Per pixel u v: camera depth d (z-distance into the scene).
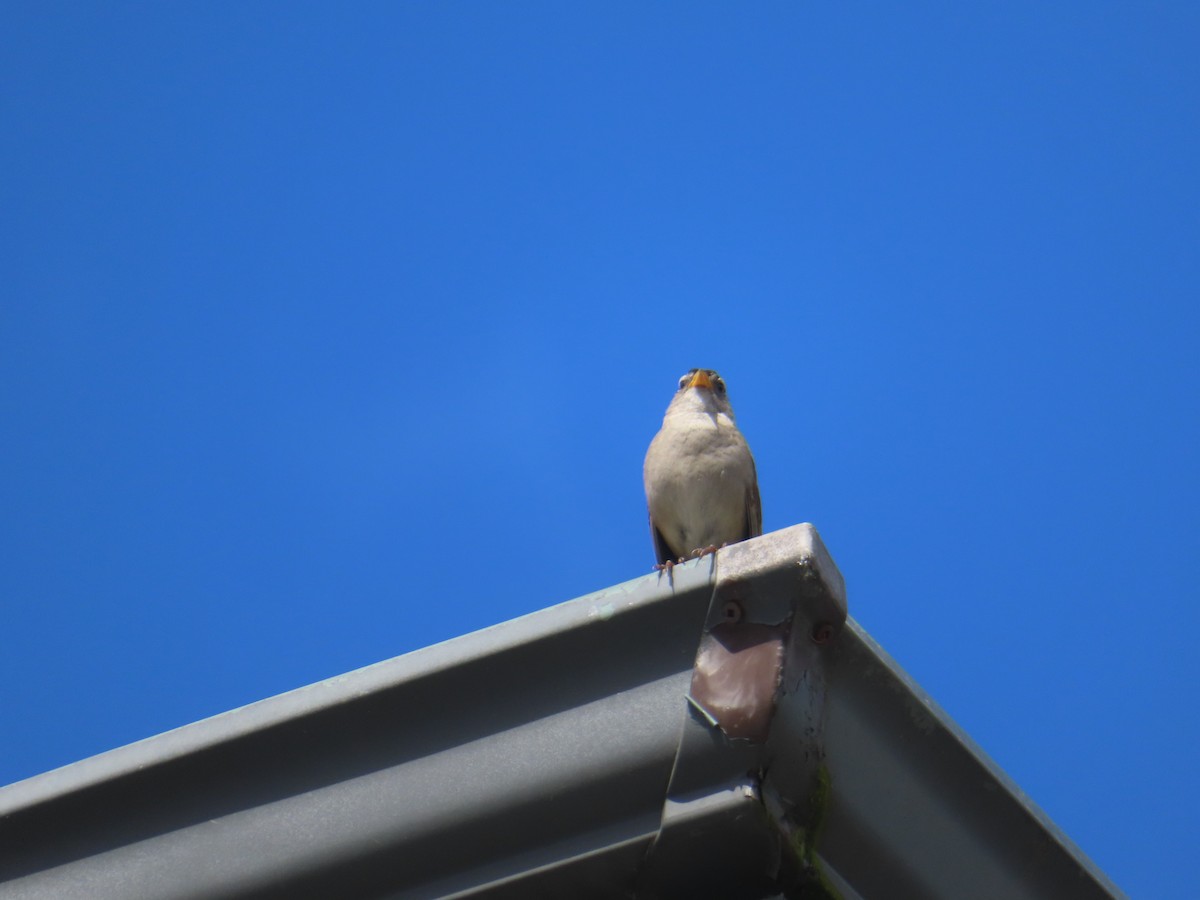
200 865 6.79
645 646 6.35
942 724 6.57
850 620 6.33
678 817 6.03
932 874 6.71
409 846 6.55
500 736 6.46
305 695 6.68
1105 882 7.17
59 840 7.00
